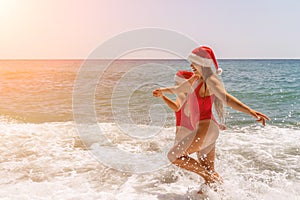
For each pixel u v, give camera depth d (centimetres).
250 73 2273
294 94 1066
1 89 1208
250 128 607
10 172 366
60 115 729
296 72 2417
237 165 391
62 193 306
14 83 1385
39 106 855
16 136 531
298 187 323
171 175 364
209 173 315
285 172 368
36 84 1325
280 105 872
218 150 457
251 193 307
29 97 1016
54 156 426
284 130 589
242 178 344
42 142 495
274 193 308
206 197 304
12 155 430
